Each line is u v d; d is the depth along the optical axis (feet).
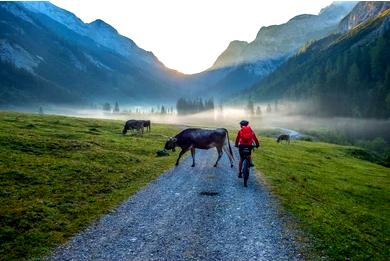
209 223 48.73
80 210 53.93
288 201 61.62
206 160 108.99
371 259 41.16
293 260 38.17
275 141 299.79
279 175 92.43
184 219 50.26
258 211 54.60
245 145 70.28
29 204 54.44
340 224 52.85
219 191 67.00
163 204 57.77
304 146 268.82
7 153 90.43
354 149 294.46
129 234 44.60
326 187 102.47
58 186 66.85
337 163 189.78
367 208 87.92
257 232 45.70
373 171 181.88
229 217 51.39
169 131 256.32
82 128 196.95
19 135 120.47
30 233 43.98
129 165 95.35
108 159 99.04
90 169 82.33
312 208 59.26
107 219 50.16
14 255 38.45
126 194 64.39
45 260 37.47
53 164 82.43
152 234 44.62
